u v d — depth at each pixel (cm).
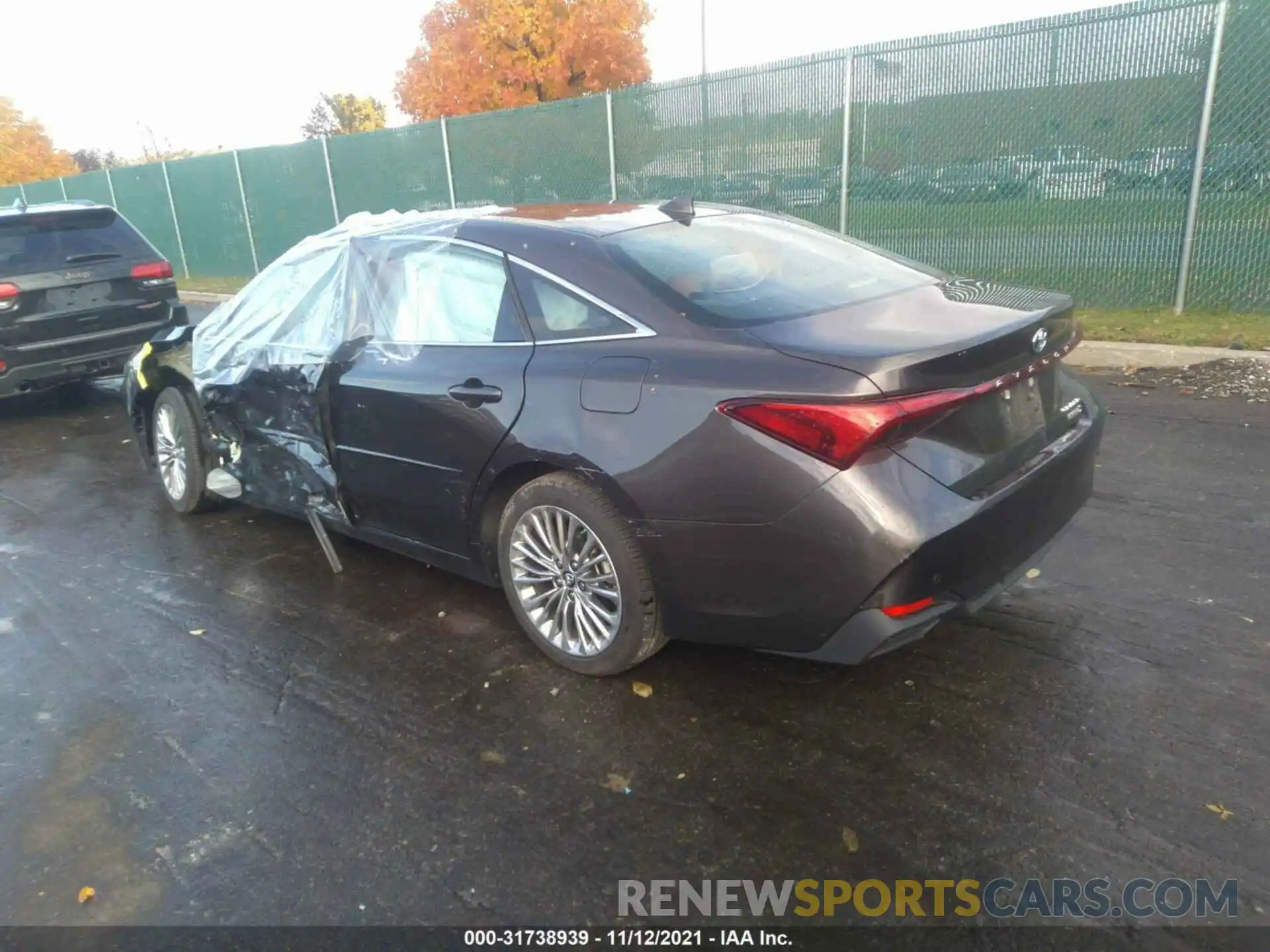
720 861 245
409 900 239
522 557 342
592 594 324
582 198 1207
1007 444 287
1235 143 752
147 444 576
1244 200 760
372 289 396
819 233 398
